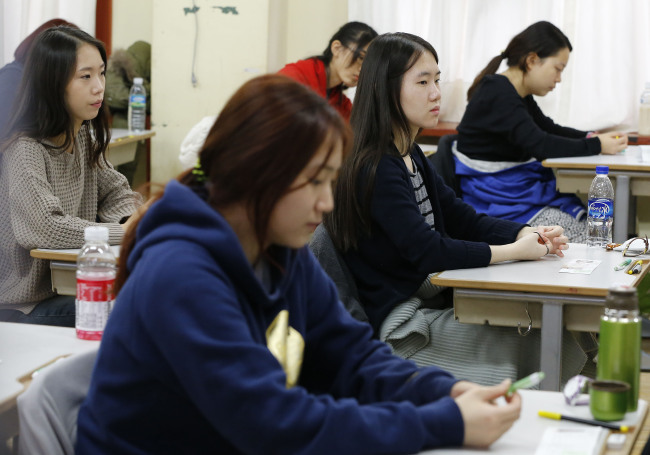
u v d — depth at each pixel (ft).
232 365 3.74
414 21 15.90
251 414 3.72
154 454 4.01
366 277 7.97
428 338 7.73
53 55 8.18
